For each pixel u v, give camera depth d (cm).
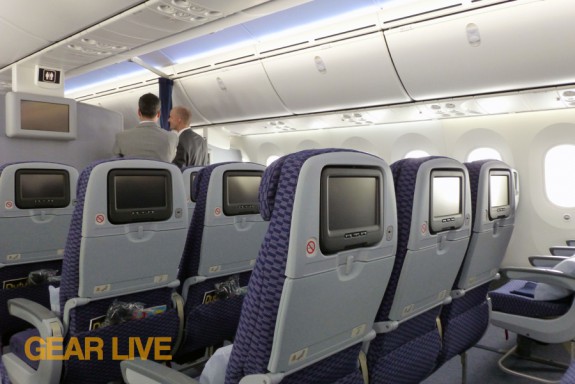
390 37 480
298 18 525
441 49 461
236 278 282
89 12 394
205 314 266
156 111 399
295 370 142
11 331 314
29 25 445
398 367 205
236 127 766
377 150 660
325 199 131
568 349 318
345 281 143
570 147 506
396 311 191
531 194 534
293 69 580
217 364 174
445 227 202
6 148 479
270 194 131
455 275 228
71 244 202
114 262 209
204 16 393
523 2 393
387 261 158
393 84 527
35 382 215
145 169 210
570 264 297
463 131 573
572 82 433
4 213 273
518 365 337
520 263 550
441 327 247
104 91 838
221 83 666
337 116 630
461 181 217
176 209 223
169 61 702
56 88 591
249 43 607
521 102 486
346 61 529
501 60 441
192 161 500
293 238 125
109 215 200
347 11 498
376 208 153
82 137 536
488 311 289
